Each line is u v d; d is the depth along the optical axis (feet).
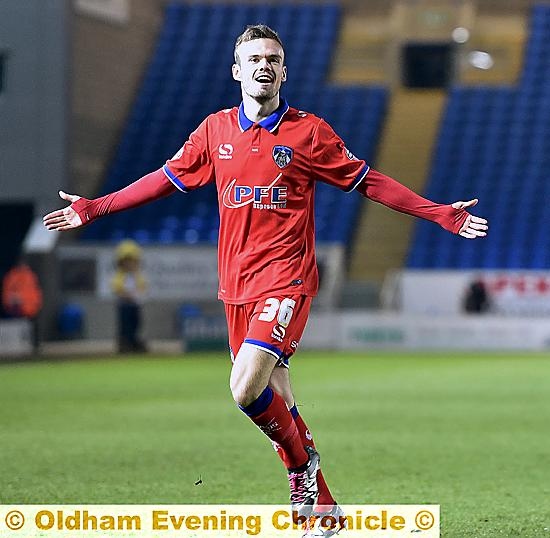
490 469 95.76
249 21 402.31
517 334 305.12
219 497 80.18
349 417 139.23
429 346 307.58
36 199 326.44
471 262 337.52
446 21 383.86
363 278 342.64
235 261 62.28
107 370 226.38
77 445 111.86
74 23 333.42
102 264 314.76
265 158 61.62
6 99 327.47
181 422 133.80
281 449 61.62
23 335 287.48
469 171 360.28
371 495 81.87
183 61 390.63
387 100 384.47
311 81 387.34
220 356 277.03
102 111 353.92
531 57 387.75
